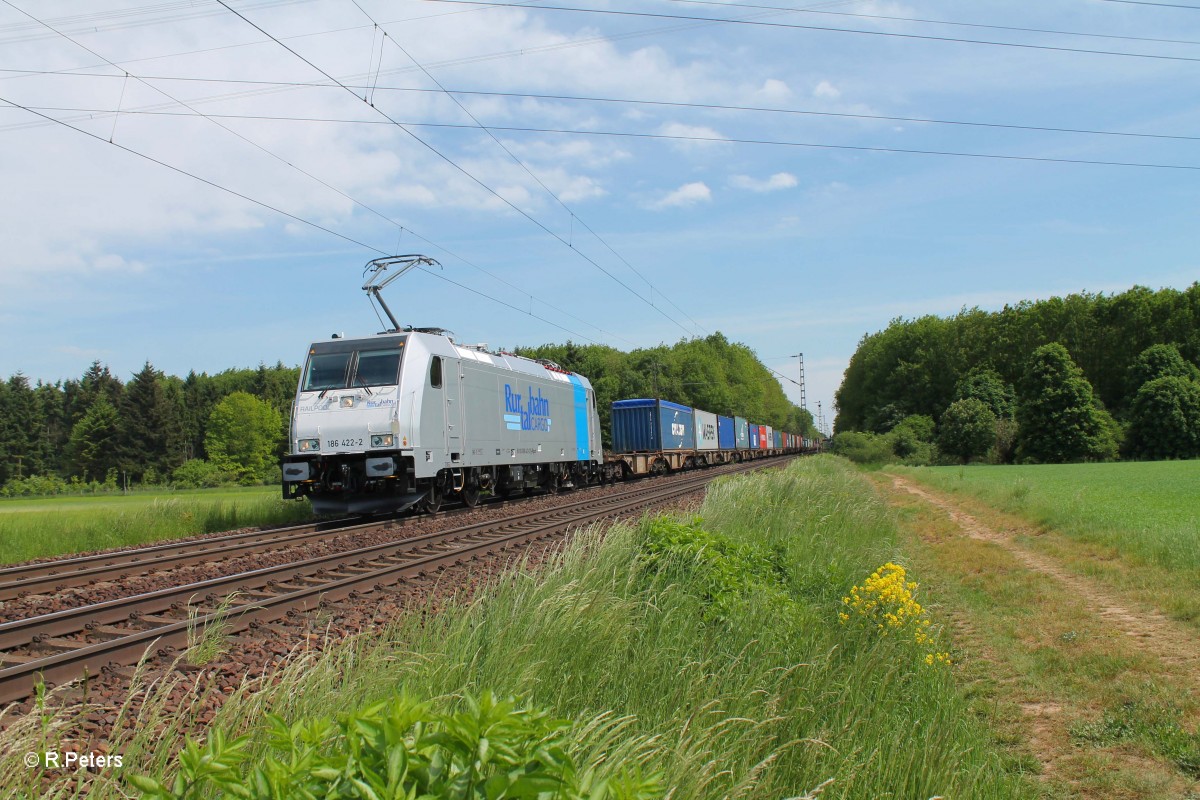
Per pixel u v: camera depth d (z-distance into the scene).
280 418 97.06
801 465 32.19
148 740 4.14
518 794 1.62
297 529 16.62
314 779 1.77
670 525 9.11
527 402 24.33
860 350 111.69
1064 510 17.03
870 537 14.13
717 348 114.44
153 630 6.78
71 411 101.69
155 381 86.62
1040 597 10.20
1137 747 5.79
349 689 4.59
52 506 47.09
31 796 3.42
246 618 7.65
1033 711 6.58
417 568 10.73
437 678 4.86
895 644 6.86
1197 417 60.22
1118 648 7.86
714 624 7.12
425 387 17.95
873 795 4.50
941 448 68.62
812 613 7.52
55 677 5.75
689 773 3.83
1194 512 17.34
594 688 5.09
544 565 8.77
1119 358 77.19
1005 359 82.81
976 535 16.45
